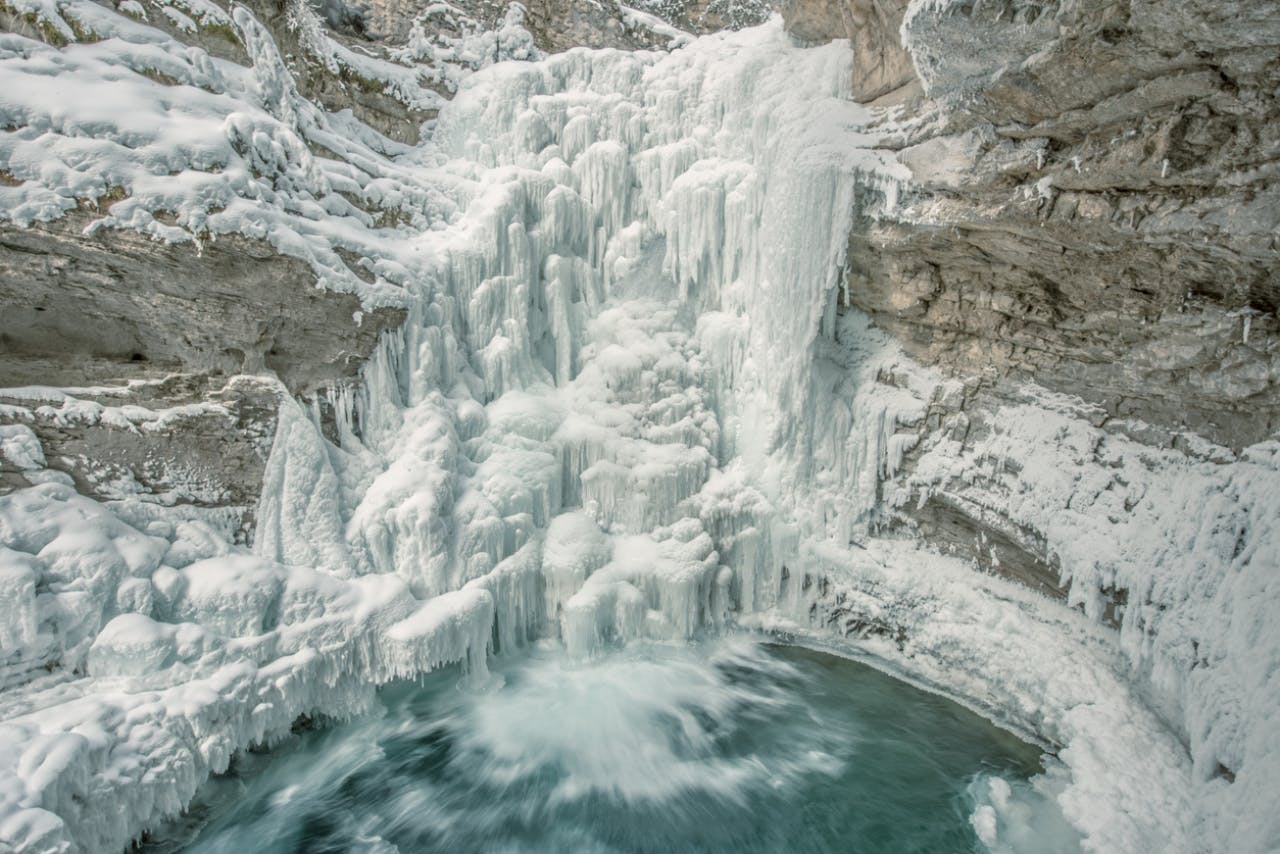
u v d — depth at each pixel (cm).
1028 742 757
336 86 991
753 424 1020
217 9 819
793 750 789
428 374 880
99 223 654
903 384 932
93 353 729
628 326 1041
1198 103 516
